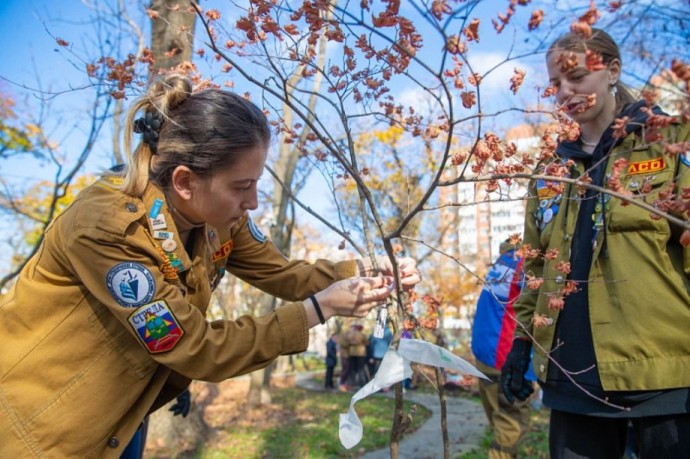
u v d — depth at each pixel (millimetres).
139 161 1494
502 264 2955
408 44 1418
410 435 6805
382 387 1472
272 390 13617
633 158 1692
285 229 10359
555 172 1495
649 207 1066
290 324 1508
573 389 1790
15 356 1415
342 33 1510
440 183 1398
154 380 1537
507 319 3328
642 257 1660
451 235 13758
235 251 1985
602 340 1707
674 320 1592
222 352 1435
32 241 12516
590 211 1835
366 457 5836
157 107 1463
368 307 1592
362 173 2045
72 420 1396
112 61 1877
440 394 1685
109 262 1375
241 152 1422
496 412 3469
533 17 1162
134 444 1918
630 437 2379
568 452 1853
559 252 1907
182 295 1515
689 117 1099
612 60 1696
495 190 1483
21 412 1381
